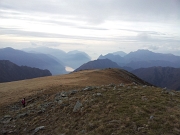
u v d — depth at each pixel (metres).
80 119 18.06
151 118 15.33
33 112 24.62
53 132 17.16
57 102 25.72
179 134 12.91
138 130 13.85
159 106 17.84
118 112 17.45
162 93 22.98
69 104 23.17
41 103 29.34
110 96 22.52
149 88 26.39
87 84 47.03
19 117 24.02
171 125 14.02
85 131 15.46
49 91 39.56
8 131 20.09
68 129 16.61
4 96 42.88
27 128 19.98
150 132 13.29
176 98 20.98
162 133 13.16
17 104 34.50
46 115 22.08
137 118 15.64
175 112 16.41
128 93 23.55
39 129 18.39
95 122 16.27
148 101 19.55
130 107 18.19
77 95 26.72
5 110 31.48
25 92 43.84
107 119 16.36
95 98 22.50
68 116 19.83
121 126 14.64
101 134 14.30
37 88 46.12
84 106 20.59
